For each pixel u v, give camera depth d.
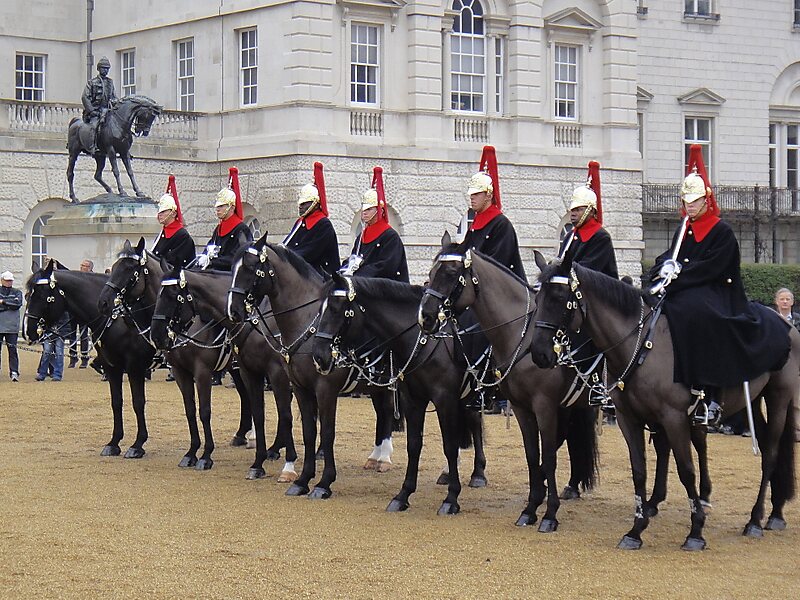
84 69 53.34
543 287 14.23
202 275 19.02
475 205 17.02
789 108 62.00
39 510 16.36
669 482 18.86
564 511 16.58
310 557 13.80
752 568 13.41
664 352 14.30
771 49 61.25
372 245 18.59
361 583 12.70
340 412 26.95
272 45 44.44
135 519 15.81
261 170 44.59
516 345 15.48
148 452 21.59
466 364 16.45
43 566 13.36
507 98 48.19
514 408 15.80
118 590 12.42
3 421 25.36
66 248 36.25
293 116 43.62
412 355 16.38
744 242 60.34
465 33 47.44
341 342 16.50
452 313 15.20
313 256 19.38
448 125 46.62
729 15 60.25
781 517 15.67
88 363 36.56
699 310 14.24
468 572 13.15
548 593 12.34
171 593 12.32
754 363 14.45
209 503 16.95
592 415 17.02
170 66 48.47
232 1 45.69
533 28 48.09
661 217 57.06
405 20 45.88
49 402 28.23
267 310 19.05
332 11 44.09
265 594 12.29
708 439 23.34
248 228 21.11
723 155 60.28
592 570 13.27
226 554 13.91
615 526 15.63
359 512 16.42
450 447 16.47
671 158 59.12
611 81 50.00
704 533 15.27
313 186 19.52
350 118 44.66
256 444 19.22
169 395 29.59
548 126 48.78
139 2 49.94
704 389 14.34
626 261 50.41
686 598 12.20
